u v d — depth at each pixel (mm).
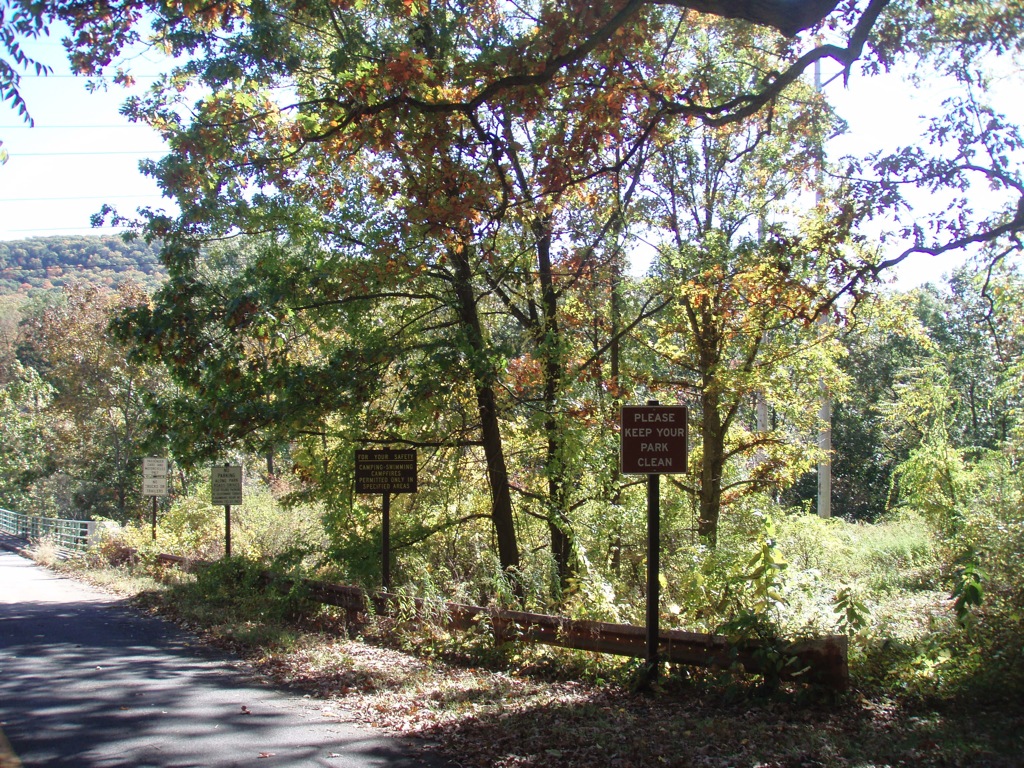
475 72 10867
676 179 19703
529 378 17891
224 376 14750
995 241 11867
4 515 45875
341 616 14125
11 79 8000
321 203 15883
